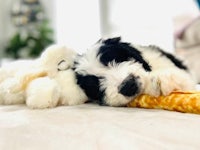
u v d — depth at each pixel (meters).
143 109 0.39
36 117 0.35
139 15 1.40
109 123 0.32
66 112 0.38
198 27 1.15
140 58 0.43
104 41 0.46
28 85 0.43
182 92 0.38
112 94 0.40
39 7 1.59
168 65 0.45
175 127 0.30
